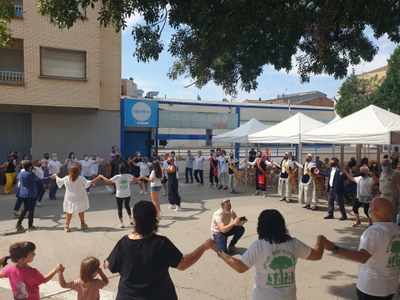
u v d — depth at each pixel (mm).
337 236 8641
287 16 5840
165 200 13453
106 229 9180
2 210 11562
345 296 5371
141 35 6426
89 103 18000
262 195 14773
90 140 19250
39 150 18234
